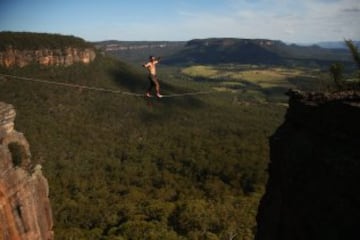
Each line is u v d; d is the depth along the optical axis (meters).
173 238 62.38
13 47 149.88
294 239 15.06
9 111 40.91
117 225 75.38
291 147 16.22
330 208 13.16
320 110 14.99
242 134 150.50
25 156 40.53
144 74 195.00
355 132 13.30
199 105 182.50
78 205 84.69
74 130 142.62
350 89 16.27
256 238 18.59
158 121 162.00
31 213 34.91
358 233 11.97
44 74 157.50
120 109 162.12
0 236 29.11
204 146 136.75
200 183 106.62
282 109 196.12
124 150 137.38
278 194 17.27
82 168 119.69
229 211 73.38
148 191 105.56
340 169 13.05
